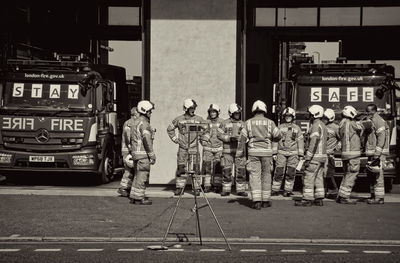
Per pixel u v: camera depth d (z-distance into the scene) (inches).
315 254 366.0
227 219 479.8
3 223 456.4
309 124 669.3
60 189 655.1
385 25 831.1
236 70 665.6
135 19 854.5
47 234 418.9
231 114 605.0
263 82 896.3
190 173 407.2
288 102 692.7
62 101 691.4
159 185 671.8
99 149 701.9
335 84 677.3
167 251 373.7
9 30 826.8
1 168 687.1
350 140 564.7
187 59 667.4
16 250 374.6
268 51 888.9
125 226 448.1
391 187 681.6
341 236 418.3
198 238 408.8
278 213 508.7
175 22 668.1
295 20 848.3
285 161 619.5
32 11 855.7
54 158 684.1
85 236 414.0
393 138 658.8
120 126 782.5
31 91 693.9
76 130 686.5
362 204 564.7
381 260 351.3
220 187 631.2
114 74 770.8
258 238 409.4
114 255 361.4
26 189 651.5
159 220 472.1
